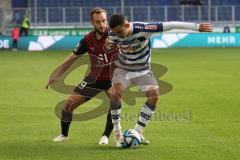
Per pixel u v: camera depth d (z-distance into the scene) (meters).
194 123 33.12
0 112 37.78
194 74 63.31
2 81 57.28
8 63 80.19
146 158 24.36
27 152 25.64
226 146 26.66
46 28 117.06
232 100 42.75
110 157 24.52
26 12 120.31
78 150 25.91
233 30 118.69
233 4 128.75
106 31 25.80
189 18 120.50
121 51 25.27
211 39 116.12
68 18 119.62
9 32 119.12
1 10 118.50
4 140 28.42
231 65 74.75
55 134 30.05
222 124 32.72
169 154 25.09
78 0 127.25
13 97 45.31
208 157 24.50
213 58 87.19
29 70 69.31
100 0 127.31
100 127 32.00
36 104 41.44
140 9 120.25
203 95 45.72
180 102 41.84
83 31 117.50
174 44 115.12
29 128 31.88
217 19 119.81
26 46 112.50
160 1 128.25
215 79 58.00
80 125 32.59
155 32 24.56
